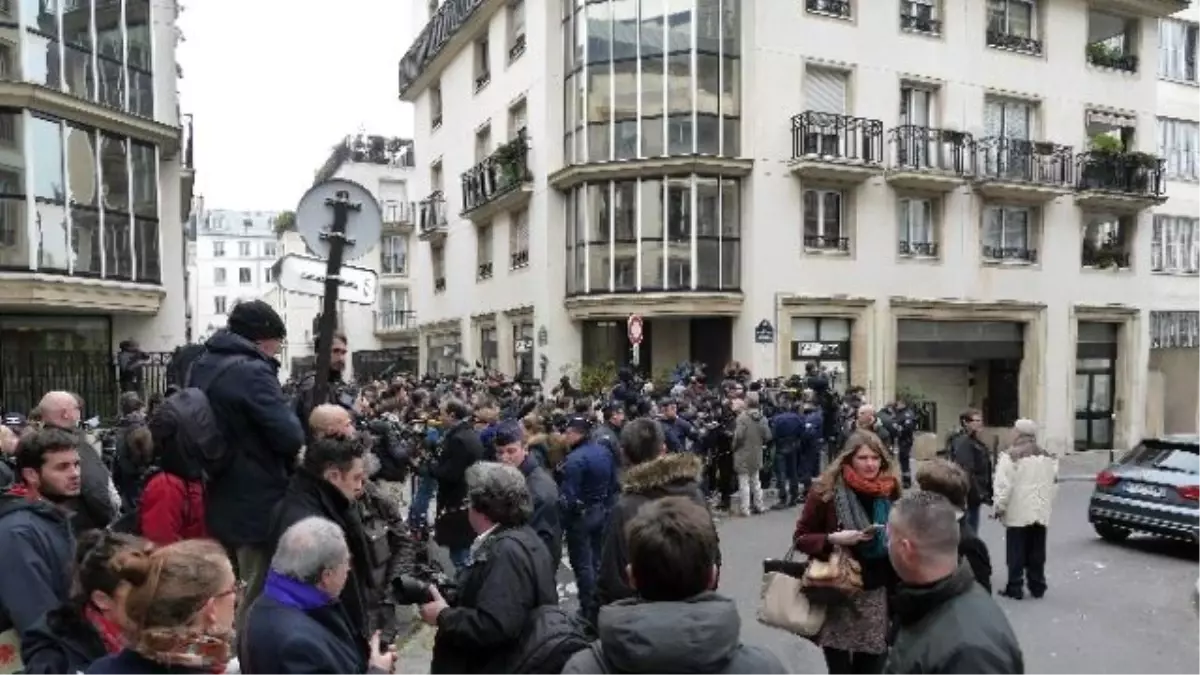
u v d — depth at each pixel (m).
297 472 3.92
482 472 3.85
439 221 30.72
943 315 22.78
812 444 15.03
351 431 4.30
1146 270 26.86
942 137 22.59
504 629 3.55
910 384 23.69
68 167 16.12
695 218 20.50
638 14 21.05
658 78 20.84
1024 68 24.30
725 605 2.37
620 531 4.47
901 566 2.97
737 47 20.88
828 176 21.02
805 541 4.93
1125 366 26.66
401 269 46.00
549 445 9.94
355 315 45.59
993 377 24.89
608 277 21.25
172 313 19.39
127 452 7.02
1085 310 25.33
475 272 27.58
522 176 23.03
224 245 91.38
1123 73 26.27
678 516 2.49
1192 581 10.00
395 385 13.55
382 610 4.12
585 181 21.44
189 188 23.11
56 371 17.00
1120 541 12.45
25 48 15.41
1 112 15.27
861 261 21.62
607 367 20.61
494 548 3.71
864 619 4.74
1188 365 28.91
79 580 2.87
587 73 21.55
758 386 16.03
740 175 20.66
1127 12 26.33
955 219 22.98
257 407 4.33
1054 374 24.77
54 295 15.68
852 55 21.75
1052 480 9.10
